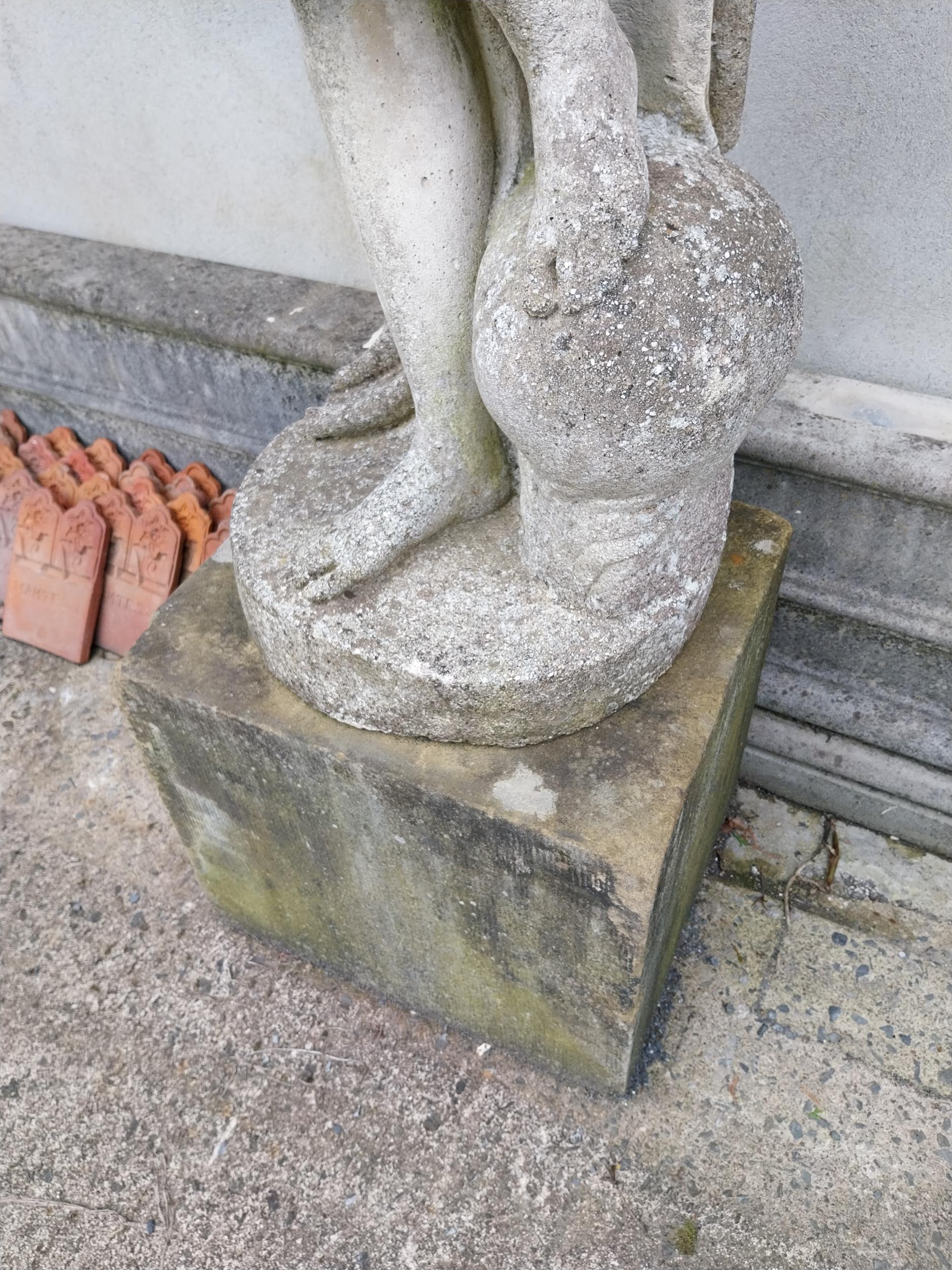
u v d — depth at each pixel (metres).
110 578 2.06
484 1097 1.39
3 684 2.08
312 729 1.16
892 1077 1.37
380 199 0.96
